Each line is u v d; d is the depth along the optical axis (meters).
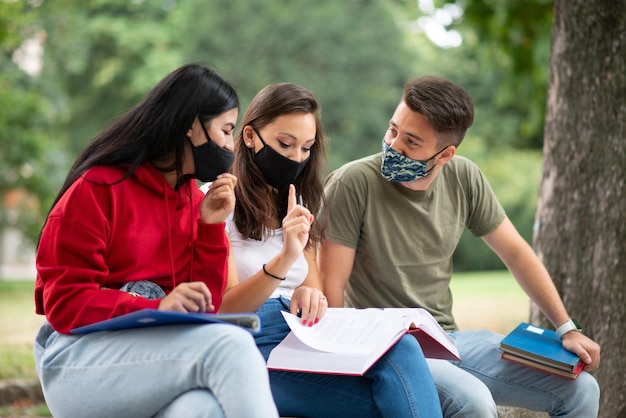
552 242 4.38
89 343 2.60
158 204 2.82
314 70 20.38
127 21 21.83
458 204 3.81
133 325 2.55
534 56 8.27
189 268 2.94
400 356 2.92
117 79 21.64
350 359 2.94
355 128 20.52
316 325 3.12
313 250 3.57
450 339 3.19
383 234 3.68
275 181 3.33
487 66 9.46
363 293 3.77
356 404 3.00
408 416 2.83
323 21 20.25
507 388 3.51
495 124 20.88
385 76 20.59
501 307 10.66
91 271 2.62
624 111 4.23
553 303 3.75
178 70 2.84
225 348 2.44
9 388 5.44
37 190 12.94
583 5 4.29
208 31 20.30
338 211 3.67
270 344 3.14
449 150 3.57
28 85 14.94
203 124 2.80
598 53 4.27
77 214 2.63
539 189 4.53
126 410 2.58
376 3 20.81
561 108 4.38
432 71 21.06
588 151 4.29
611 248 4.21
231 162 2.88
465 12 8.42
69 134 21.66
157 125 2.76
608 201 4.23
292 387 3.07
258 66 20.16
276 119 3.29
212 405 2.44
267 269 3.05
